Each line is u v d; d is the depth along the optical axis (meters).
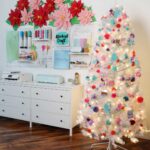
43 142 3.04
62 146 2.92
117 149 2.85
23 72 4.12
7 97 3.85
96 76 2.77
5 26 4.24
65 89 3.30
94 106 2.63
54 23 3.75
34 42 3.97
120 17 2.65
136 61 2.62
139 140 3.17
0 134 3.30
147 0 3.06
